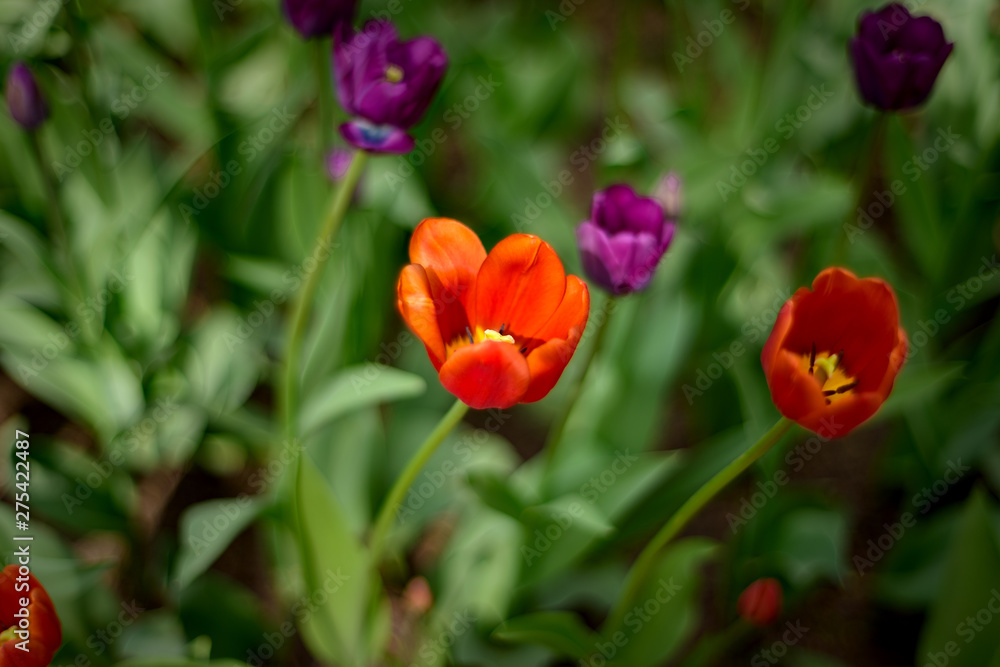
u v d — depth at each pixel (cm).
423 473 104
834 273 81
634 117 143
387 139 91
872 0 126
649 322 103
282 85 127
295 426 100
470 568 104
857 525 114
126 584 106
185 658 95
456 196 132
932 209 112
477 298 82
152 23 130
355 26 120
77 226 108
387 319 118
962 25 119
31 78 95
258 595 108
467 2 149
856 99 125
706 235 109
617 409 102
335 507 94
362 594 96
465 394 80
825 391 83
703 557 95
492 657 99
